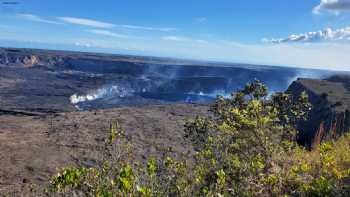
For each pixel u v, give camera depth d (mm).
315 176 6953
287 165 7500
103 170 5199
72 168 4664
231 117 7934
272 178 6266
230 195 5910
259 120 7293
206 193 5516
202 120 10055
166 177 5680
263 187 6387
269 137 7449
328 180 6336
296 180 6492
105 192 4625
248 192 6051
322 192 5750
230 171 6262
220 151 7121
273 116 7527
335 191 5840
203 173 6082
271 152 7285
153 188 5422
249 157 6836
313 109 22094
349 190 5895
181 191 5535
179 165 5973
